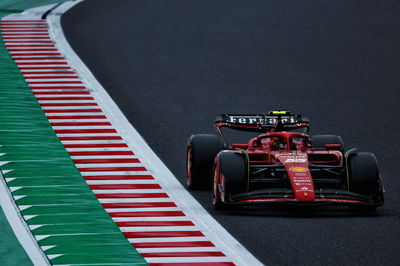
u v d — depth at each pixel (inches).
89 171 1950.1
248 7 4279.0
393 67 3284.9
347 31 3850.9
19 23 3725.4
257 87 2935.5
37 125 2349.9
